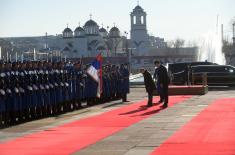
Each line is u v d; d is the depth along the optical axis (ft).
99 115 75.56
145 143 46.83
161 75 86.99
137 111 80.18
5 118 67.10
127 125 61.67
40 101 75.41
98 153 42.42
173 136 50.65
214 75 147.23
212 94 120.67
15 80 69.26
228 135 50.19
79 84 89.76
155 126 59.57
